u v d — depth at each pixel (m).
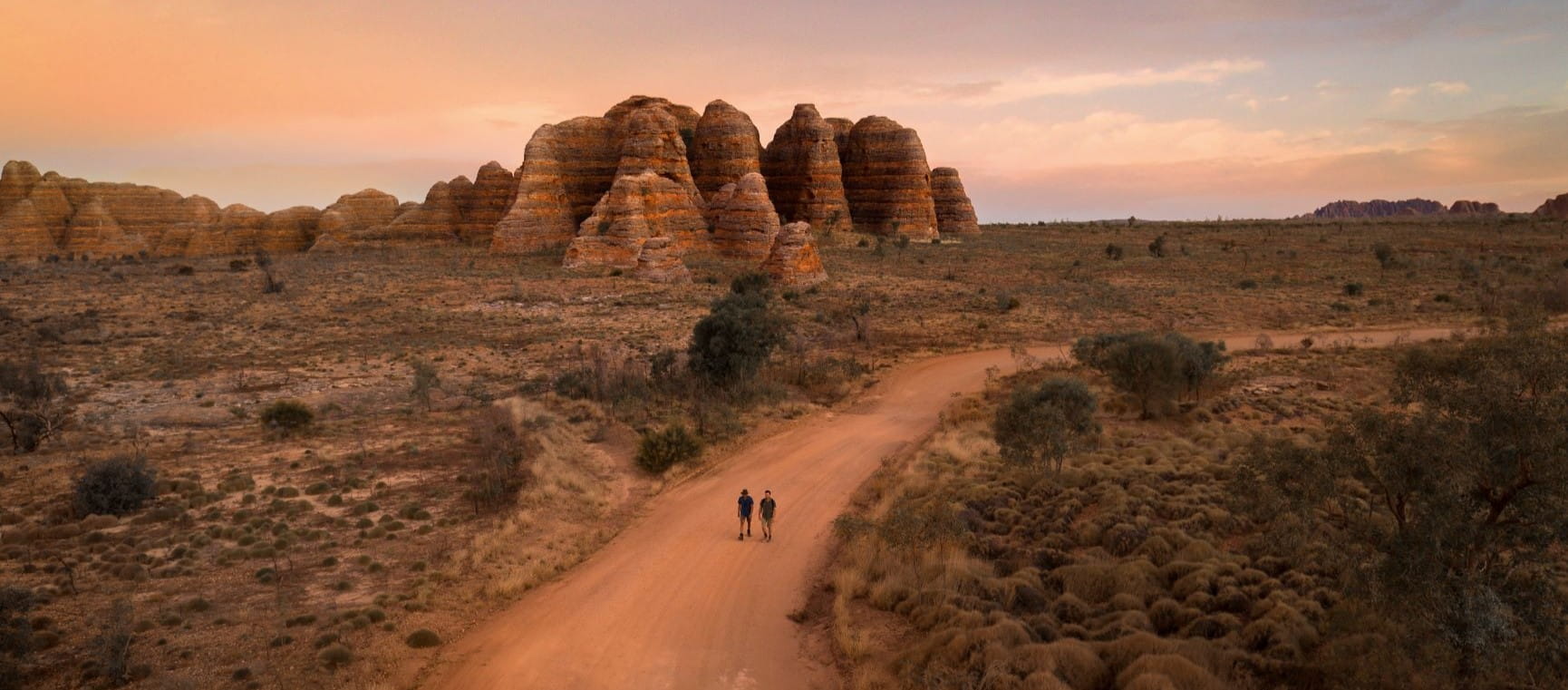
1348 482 20.11
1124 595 18.34
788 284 88.50
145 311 75.88
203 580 20.72
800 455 36.19
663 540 26.03
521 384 47.66
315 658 16.97
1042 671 14.39
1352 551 14.24
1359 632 14.60
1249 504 16.22
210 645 17.33
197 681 15.77
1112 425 38.34
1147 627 16.86
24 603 16.42
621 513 28.70
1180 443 32.78
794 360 55.34
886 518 24.61
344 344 61.66
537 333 66.00
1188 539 21.23
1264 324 69.94
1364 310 74.69
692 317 72.81
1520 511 12.76
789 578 22.95
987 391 47.41
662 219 109.81
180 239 155.25
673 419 37.84
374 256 128.25
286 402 36.81
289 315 74.06
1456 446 12.86
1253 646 15.73
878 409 45.34
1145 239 154.62
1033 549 22.52
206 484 28.61
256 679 15.97
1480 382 13.05
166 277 102.25
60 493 27.34
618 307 78.31
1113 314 74.06
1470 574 12.92
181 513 25.25
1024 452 29.56
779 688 16.98
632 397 43.03
